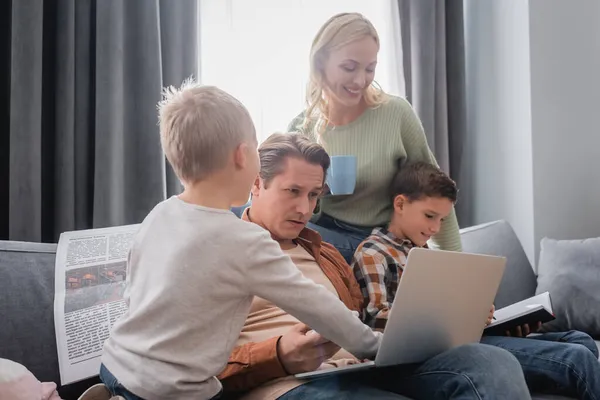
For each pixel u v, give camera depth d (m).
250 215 1.39
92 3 1.92
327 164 1.39
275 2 2.41
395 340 1.09
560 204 2.57
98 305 1.44
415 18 2.56
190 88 1.17
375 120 1.67
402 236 1.59
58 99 1.83
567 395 1.37
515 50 2.59
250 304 1.07
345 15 1.59
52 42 1.87
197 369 0.99
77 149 1.89
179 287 1.01
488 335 1.62
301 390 1.08
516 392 1.04
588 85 2.64
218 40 2.32
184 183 1.15
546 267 2.19
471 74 2.80
